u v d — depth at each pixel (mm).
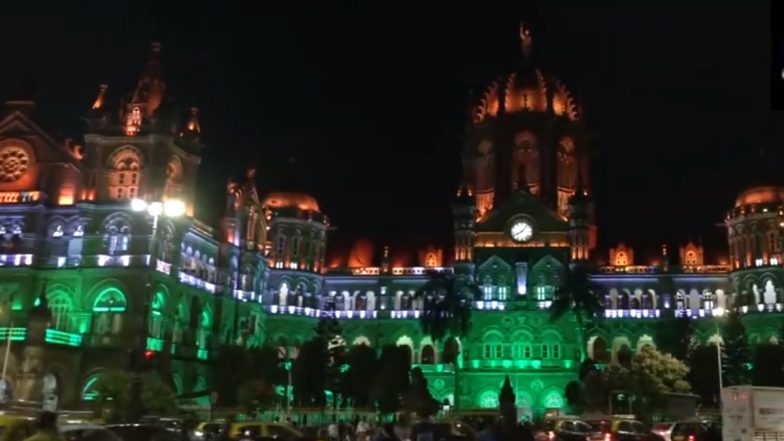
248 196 131125
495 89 159875
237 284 125688
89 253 103250
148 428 35750
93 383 95750
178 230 108188
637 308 138250
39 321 90938
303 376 108625
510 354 133625
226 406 98938
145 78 112125
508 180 149125
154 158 105688
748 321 127938
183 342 109312
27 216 105812
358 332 143750
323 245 147875
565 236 137750
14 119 110000
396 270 146125
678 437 55344
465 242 137125
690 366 115375
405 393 104438
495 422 33812
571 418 69188
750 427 46750
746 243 132500
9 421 25203
